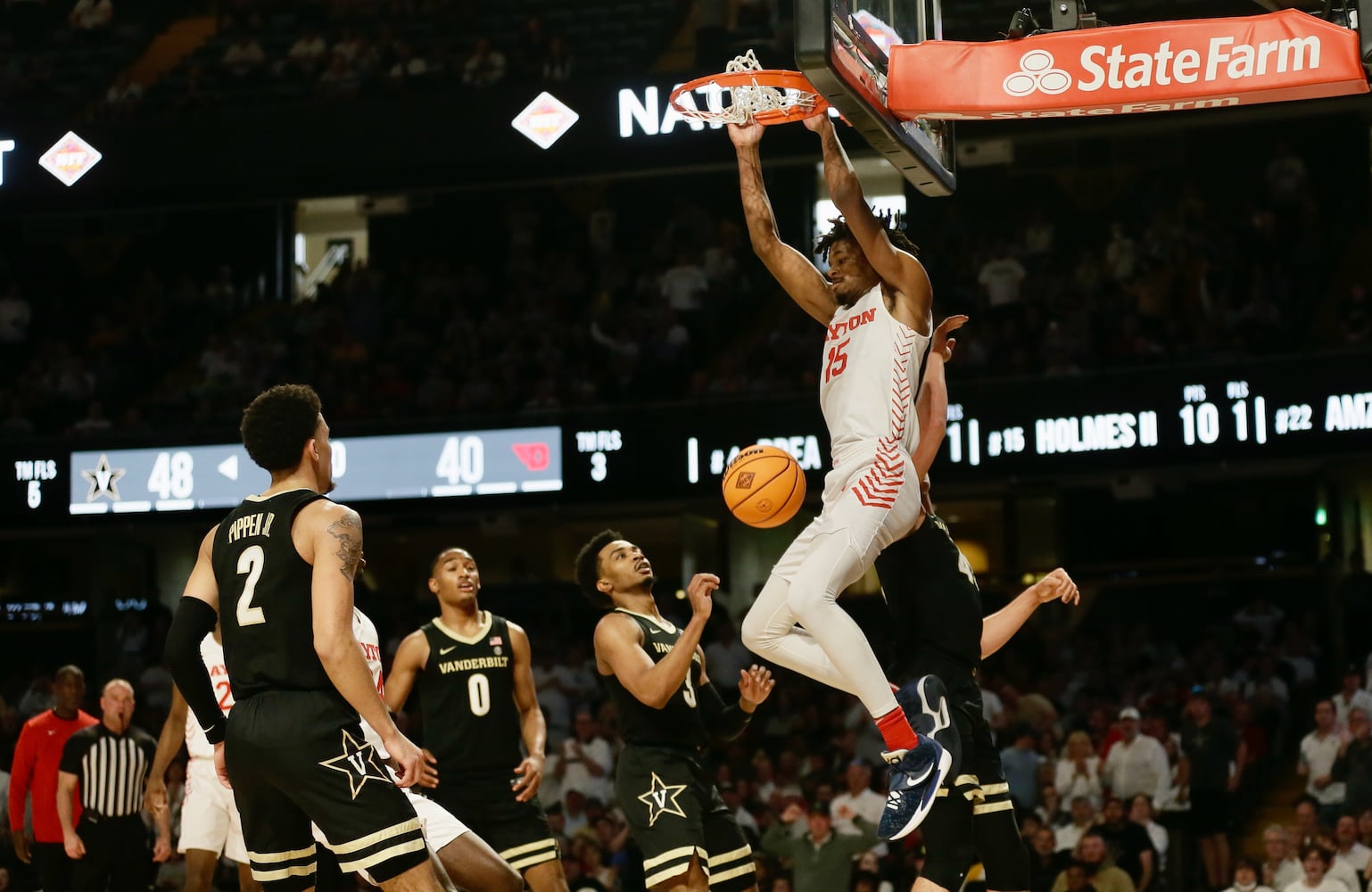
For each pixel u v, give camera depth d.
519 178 14.52
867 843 10.84
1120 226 16.78
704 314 17.38
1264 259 16.53
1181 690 13.21
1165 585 16.05
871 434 4.32
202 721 4.39
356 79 16.72
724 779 12.22
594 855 11.24
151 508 15.42
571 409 14.87
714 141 13.86
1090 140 16.44
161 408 17.70
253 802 4.20
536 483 14.88
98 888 8.42
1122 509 17.91
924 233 18.39
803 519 17.56
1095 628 15.95
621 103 14.02
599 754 12.52
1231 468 13.46
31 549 19.28
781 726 14.02
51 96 19.45
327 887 6.17
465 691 6.54
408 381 17.30
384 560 19.98
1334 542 15.24
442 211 20.69
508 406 16.36
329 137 14.70
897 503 4.27
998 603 16.30
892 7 4.65
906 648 4.62
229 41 19.44
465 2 18.84
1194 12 12.20
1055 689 13.66
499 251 20.50
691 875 5.90
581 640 16.42
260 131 14.86
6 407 18.50
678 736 6.04
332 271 21.52
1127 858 10.28
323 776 4.05
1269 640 14.77
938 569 4.61
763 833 11.37
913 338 4.38
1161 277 16.14
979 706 4.61
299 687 4.12
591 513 16.59
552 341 17.48
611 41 17.97
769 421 14.40
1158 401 13.46
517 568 18.22
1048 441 13.73
